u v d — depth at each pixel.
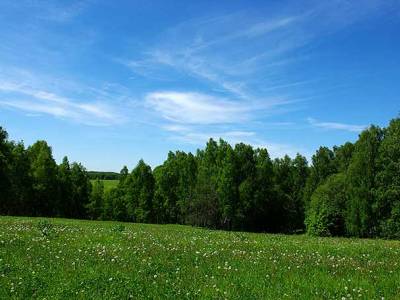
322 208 69.00
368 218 66.62
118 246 19.80
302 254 20.20
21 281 12.17
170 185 92.75
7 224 30.72
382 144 67.62
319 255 19.80
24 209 85.56
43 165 87.19
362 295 12.18
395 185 65.31
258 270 15.36
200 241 24.70
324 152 100.56
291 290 12.53
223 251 20.03
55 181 88.56
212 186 83.31
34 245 18.67
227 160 82.75
